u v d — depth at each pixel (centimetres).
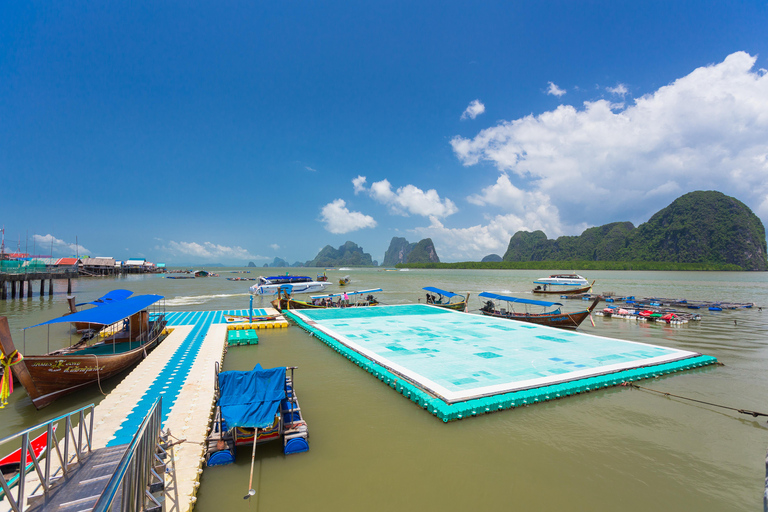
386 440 929
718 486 765
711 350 1848
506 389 1148
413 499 716
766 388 1290
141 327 1623
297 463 829
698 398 1198
